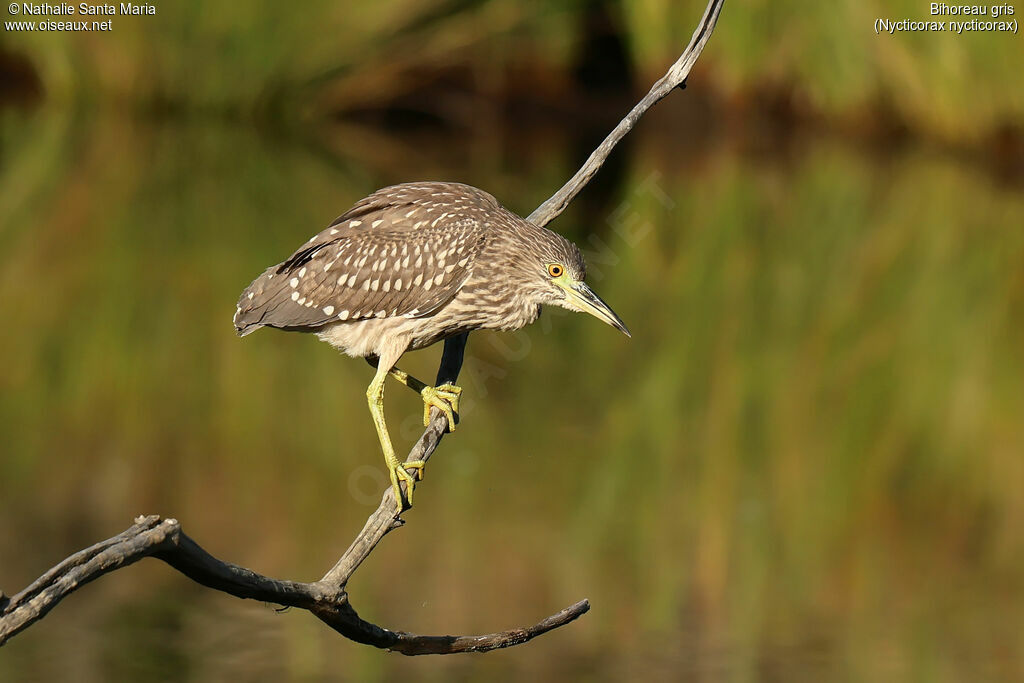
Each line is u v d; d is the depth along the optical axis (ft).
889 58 90.07
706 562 33.78
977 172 87.10
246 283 57.16
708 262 65.05
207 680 27.02
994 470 41.47
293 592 14.67
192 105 99.71
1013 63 84.02
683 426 44.47
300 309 23.90
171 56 98.48
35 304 54.03
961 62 86.38
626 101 103.19
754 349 52.37
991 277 62.59
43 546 33.60
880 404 46.75
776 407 46.47
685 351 51.88
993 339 54.24
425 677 27.99
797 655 28.89
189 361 48.80
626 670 28.40
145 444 41.24
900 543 35.76
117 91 99.60
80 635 29.09
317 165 83.56
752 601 31.81
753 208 76.07
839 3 91.30
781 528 36.27
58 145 86.38
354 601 31.35
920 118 90.27
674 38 96.84
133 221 68.18
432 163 84.02
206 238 64.69
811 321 56.49
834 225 72.43
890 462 42.01
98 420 43.14
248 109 99.35
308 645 28.84
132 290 56.29
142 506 36.58
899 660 28.53
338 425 43.75
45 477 38.37
